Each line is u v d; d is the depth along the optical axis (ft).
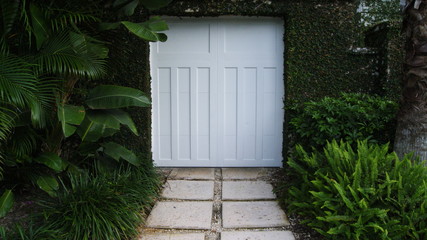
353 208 8.71
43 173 10.58
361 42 15.43
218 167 15.70
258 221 10.37
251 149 15.60
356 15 14.62
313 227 9.57
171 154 15.71
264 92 15.35
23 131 10.11
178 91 15.43
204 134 15.60
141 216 10.30
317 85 14.33
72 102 13.93
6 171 10.59
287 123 14.40
